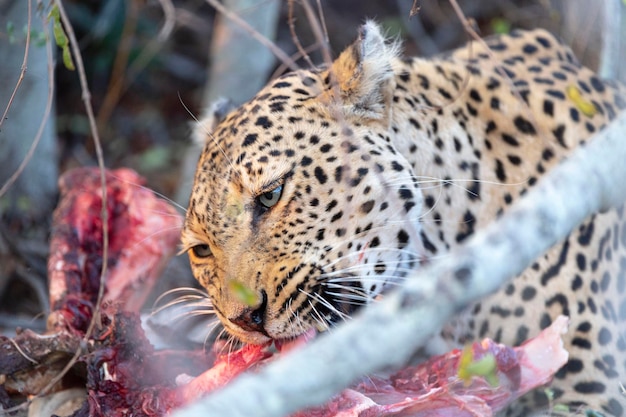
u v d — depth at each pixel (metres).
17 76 14.96
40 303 14.06
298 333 9.78
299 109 10.01
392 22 19.11
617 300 11.24
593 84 11.92
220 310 9.91
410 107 10.49
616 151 6.44
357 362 5.67
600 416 9.90
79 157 17.89
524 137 11.03
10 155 15.20
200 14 20.05
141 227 12.12
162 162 17.70
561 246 10.76
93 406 9.41
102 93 19.39
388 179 9.88
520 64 11.79
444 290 5.77
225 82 16.23
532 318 10.74
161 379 9.76
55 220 12.05
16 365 9.80
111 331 9.62
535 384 9.30
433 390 8.96
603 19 13.79
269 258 9.66
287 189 9.72
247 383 5.62
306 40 19.39
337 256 9.79
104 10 18.28
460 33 19.05
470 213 10.69
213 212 9.81
